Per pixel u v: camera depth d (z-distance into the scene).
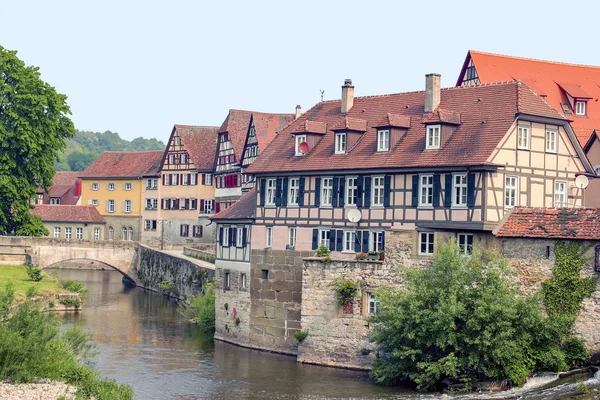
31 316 57.06
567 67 98.38
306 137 71.88
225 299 76.94
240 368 65.69
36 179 112.06
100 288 115.88
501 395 53.59
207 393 59.09
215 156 127.25
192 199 140.12
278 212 72.62
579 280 55.09
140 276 119.12
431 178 63.66
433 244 61.38
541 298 55.19
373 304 63.28
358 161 67.56
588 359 54.88
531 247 56.69
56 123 110.81
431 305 56.53
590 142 79.31
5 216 111.38
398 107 70.31
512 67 96.12
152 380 62.50
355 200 67.81
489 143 61.88
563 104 95.00
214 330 80.81
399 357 57.97
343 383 60.09
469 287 56.28
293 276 70.94
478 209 61.00
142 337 78.12
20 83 108.44
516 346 54.75
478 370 56.00
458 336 55.44
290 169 71.50
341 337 64.50
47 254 115.69
